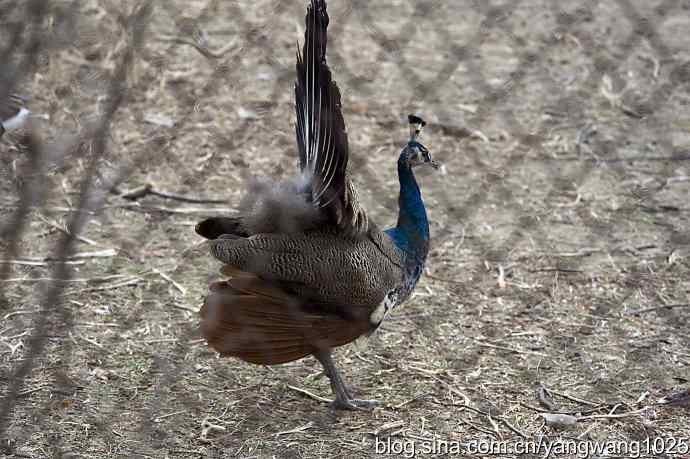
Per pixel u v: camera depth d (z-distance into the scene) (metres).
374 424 8.14
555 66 16.14
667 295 10.17
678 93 15.33
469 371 8.88
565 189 12.58
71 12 13.73
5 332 9.11
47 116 12.41
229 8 16.89
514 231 11.56
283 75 15.08
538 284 10.41
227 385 8.64
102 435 7.78
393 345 9.31
